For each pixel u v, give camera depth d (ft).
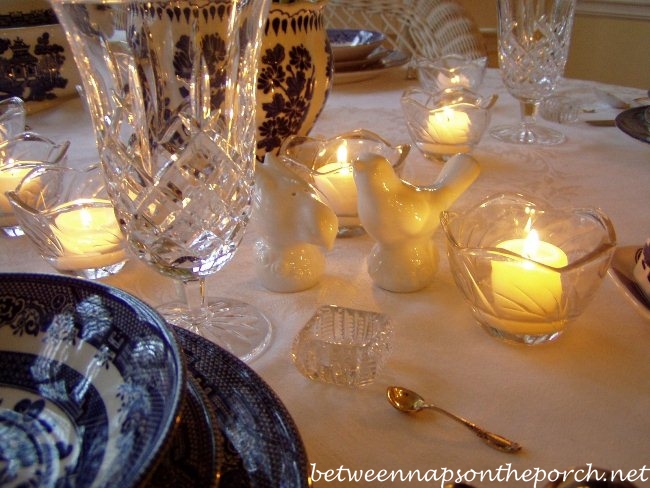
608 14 6.70
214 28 1.23
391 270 1.58
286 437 0.95
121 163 1.35
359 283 1.66
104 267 1.72
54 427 0.97
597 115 3.18
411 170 2.52
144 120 1.34
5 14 3.57
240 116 1.38
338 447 1.07
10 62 3.16
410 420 1.13
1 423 0.99
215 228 1.38
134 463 0.75
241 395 1.04
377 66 3.99
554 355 1.32
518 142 2.83
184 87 1.31
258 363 1.32
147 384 0.90
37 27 3.23
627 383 1.22
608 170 2.45
